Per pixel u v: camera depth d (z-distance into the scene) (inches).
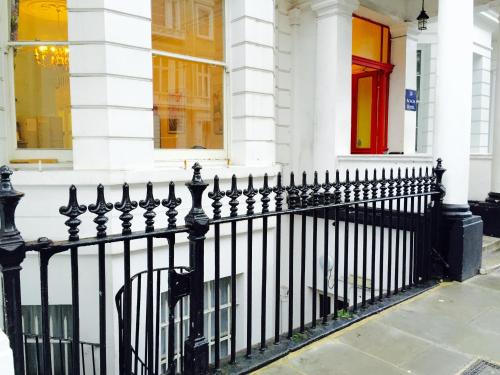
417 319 158.2
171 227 106.6
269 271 242.5
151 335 106.1
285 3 330.6
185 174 193.6
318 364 125.9
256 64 226.2
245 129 224.1
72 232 89.4
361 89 400.8
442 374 121.0
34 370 185.9
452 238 201.3
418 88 428.1
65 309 185.8
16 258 80.6
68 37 177.3
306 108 335.9
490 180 295.1
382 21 368.5
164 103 207.5
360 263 267.7
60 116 188.1
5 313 84.0
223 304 223.0
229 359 126.3
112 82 177.2
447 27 199.9
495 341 141.6
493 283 199.3
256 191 124.6
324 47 313.9
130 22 181.2
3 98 178.4
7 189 78.5
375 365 125.6
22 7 182.2
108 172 173.3
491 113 487.8
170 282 108.1
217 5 225.0
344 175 304.3
